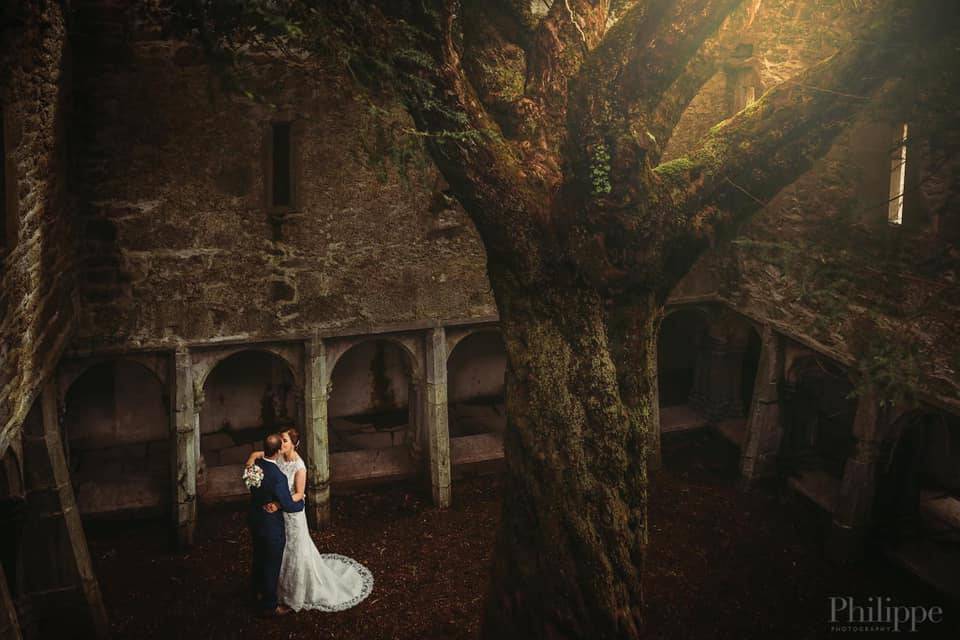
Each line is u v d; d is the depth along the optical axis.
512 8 5.41
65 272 7.98
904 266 7.57
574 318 5.32
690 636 7.62
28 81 6.45
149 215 8.62
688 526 9.47
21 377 6.40
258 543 7.82
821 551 8.98
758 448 10.06
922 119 5.96
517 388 5.43
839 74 4.86
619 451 5.34
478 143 5.09
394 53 4.77
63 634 7.75
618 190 5.04
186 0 4.54
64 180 7.93
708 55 5.25
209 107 8.52
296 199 9.02
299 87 8.72
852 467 8.59
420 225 9.44
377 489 10.39
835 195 8.45
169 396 9.06
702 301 10.76
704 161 5.21
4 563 7.43
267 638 7.66
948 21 4.44
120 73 8.22
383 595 8.30
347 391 12.13
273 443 7.83
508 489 5.53
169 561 8.93
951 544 8.71
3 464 7.18
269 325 9.20
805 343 9.12
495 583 5.57
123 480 9.73
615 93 4.95
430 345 9.80
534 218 5.23
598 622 5.23
